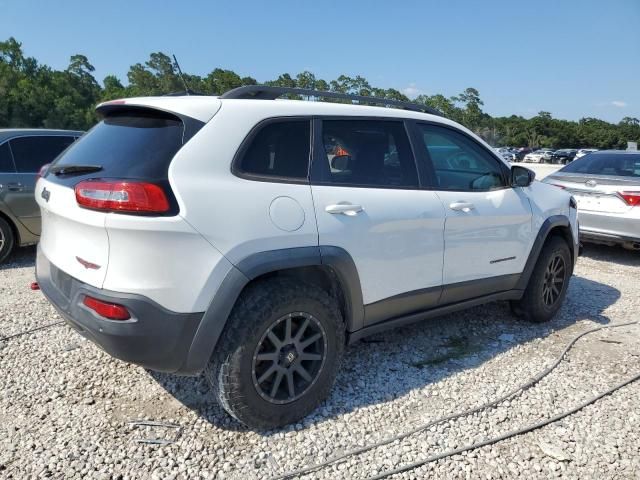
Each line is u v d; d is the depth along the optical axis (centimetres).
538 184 455
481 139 405
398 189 329
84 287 245
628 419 303
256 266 256
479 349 396
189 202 239
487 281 391
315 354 289
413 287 338
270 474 246
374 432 283
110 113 307
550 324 455
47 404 299
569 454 269
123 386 322
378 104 362
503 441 279
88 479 237
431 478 248
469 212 365
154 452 258
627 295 552
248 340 257
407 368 360
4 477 236
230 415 286
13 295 495
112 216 232
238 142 264
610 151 795
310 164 291
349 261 294
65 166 282
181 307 241
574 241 473
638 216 651
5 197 609
